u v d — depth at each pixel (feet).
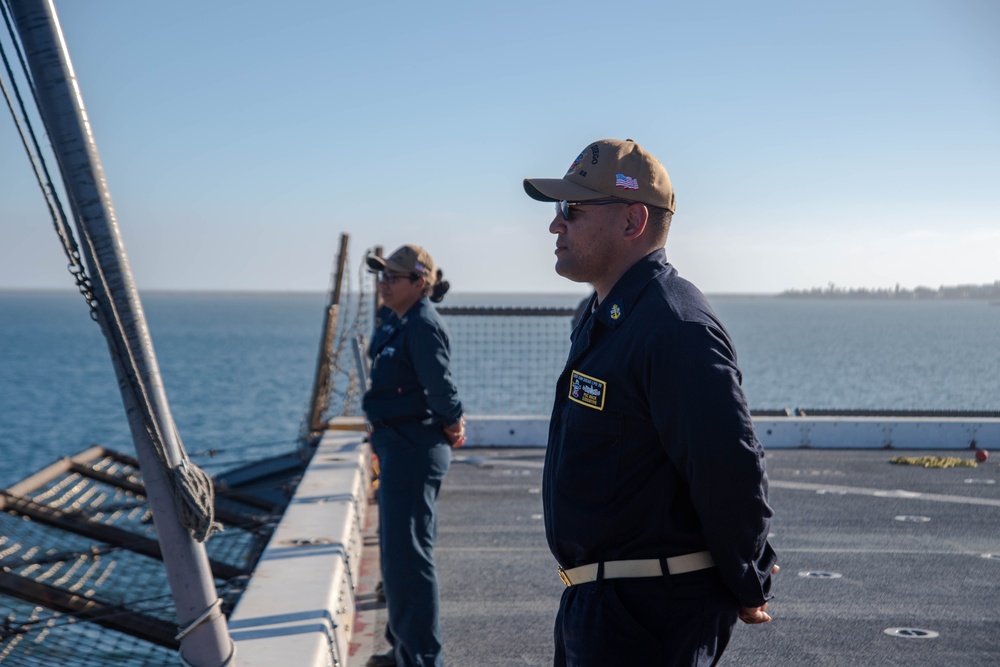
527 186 8.59
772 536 23.13
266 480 45.75
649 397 7.55
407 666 13.99
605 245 8.32
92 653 24.61
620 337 7.86
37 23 7.16
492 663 15.11
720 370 7.36
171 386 226.17
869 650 15.26
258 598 12.71
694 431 7.30
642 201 8.26
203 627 7.82
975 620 16.79
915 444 36.99
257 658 10.43
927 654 15.06
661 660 7.73
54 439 136.87
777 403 166.30
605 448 7.89
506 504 27.17
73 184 7.32
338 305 37.58
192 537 7.77
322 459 24.31
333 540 15.90
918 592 18.49
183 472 7.64
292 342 489.26
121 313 7.46
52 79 7.20
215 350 405.59
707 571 7.82
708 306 7.88
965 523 24.59
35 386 223.30
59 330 594.24
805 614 17.11
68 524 29.30
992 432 36.83
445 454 14.78
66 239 7.43
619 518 7.80
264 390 218.79
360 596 19.01
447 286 19.71
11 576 23.70
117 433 143.95
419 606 14.06
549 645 15.90
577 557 8.15
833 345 418.31
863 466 32.94
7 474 108.58
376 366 15.05
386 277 14.97
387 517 14.33
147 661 24.77
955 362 298.35
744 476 7.29
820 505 26.71
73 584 28.78
